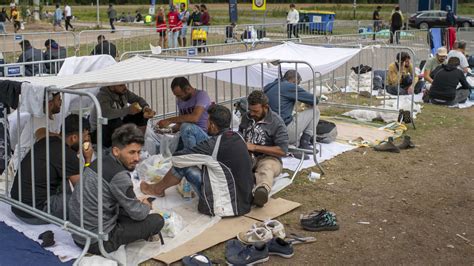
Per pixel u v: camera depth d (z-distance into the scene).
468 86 11.50
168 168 6.17
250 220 5.25
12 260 4.32
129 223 4.45
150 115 6.98
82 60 7.05
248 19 45.72
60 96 5.02
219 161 5.25
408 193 6.27
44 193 4.83
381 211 5.71
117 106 6.80
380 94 11.80
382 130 9.05
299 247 4.82
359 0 82.62
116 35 21.61
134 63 6.60
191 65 6.12
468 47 18.22
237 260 4.41
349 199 6.04
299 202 5.89
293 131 7.16
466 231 5.27
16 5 38.06
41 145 4.88
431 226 5.37
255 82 9.00
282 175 6.55
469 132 9.29
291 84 7.16
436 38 17.59
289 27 21.12
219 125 5.35
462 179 6.81
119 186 4.29
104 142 6.73
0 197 5.08
